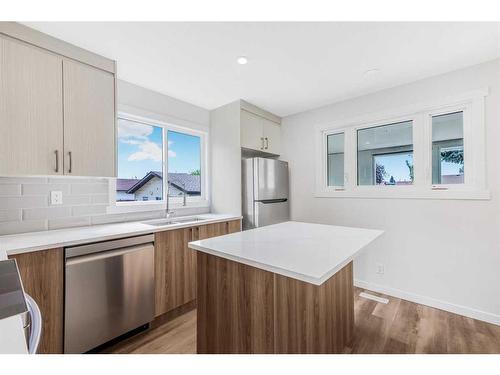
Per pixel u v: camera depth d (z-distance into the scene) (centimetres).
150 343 183
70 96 177
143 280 193
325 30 163
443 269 227
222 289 139
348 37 171
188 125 304
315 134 320
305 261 110
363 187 285
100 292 169
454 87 220
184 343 183
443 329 197
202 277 149
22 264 139
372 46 182
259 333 124
